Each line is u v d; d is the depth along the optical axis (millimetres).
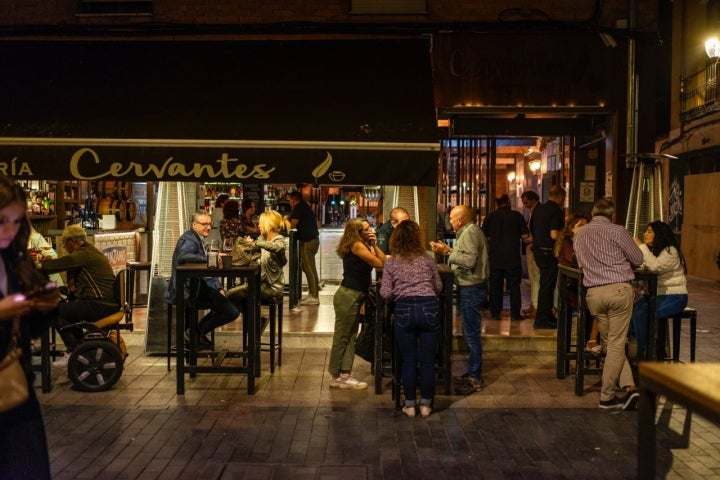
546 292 10320
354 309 7891
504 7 10195
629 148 10188
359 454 5922
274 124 8695
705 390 2648
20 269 3564
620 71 10180
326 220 16609
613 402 7234
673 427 6652
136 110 8922
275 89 9297
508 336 9867
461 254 7742
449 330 7730
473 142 13742
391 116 8836
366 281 7941
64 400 7426
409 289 6879
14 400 3299
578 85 10172
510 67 10125
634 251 7176
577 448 6105
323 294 13586
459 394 7805
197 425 6637
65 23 10438
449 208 14703
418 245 7035
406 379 6922
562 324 8422
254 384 7859
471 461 5793
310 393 7766
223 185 14680
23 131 8586
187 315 8953
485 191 13828
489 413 7109
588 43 10141
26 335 3531
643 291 8219
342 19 10273
